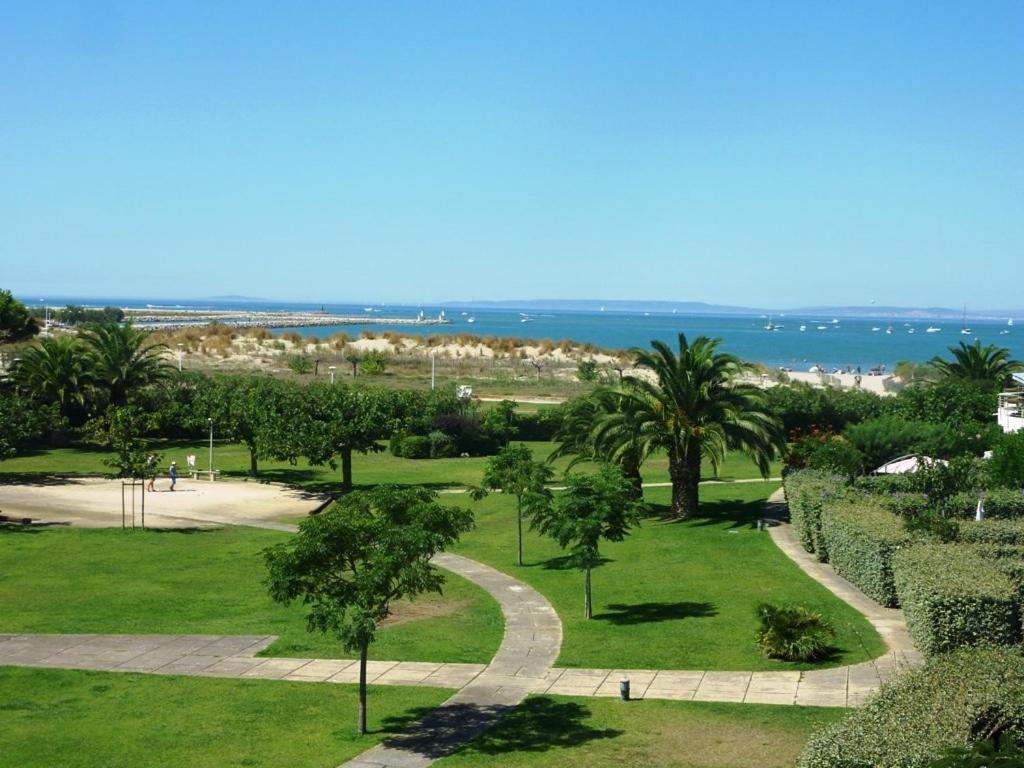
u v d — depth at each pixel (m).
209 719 21.44
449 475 61.84
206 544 41.03
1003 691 14.24
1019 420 53.22
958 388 66.69
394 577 20.56
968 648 17.62
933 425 54.38
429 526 21.25
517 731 20.47
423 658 25.94
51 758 19.14
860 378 111.44
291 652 26.50
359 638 19.78
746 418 44.16
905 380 114.56
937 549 26.30
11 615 30.11
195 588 33.66
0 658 25.86
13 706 22.22
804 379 112.12
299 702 22.58
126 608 31.02
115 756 19.27
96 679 24.25
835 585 31.89
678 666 24.42
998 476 39.72
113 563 37.34
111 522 45.56
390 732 20.59
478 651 26.48
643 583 33.59
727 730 19.83
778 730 19.67
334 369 120.38
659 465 66.00
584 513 29.88
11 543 40.53
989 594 21.42
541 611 30.58
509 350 147.88
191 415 65.88
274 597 20.36
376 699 22.77
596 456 46.34
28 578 34.88
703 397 44.34
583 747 19.33
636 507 30.33
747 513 46.00
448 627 28.94
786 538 40.12
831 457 48.44
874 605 29.11
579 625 28.78
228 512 48.62
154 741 20.11
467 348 146.75
